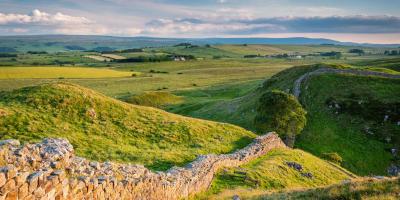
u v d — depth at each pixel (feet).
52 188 39.86
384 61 646.33
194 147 129.80
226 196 88.84
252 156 137.49
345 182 83.20
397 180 76.23
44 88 139.23
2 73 523.29
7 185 33.37
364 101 275.18
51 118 120.78
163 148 121.70
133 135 127.65
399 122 249.96
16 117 113.80
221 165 113.70
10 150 39.60
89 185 47.67
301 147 243.40
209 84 581.12
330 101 284.61
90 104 138.82
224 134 155.43
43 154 43.86
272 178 114.62
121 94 449.48
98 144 111.65
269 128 236.22
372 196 67.56
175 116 161.99
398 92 280.92
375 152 233.76
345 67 344.28
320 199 72.90
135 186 62.13
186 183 85.30
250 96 353.72
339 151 237.25
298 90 313.73
